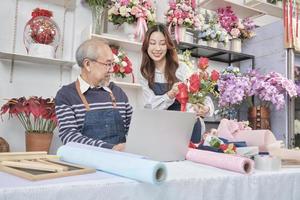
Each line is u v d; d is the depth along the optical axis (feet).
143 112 3.27
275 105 9.32
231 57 10.61
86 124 4.90
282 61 9.78
